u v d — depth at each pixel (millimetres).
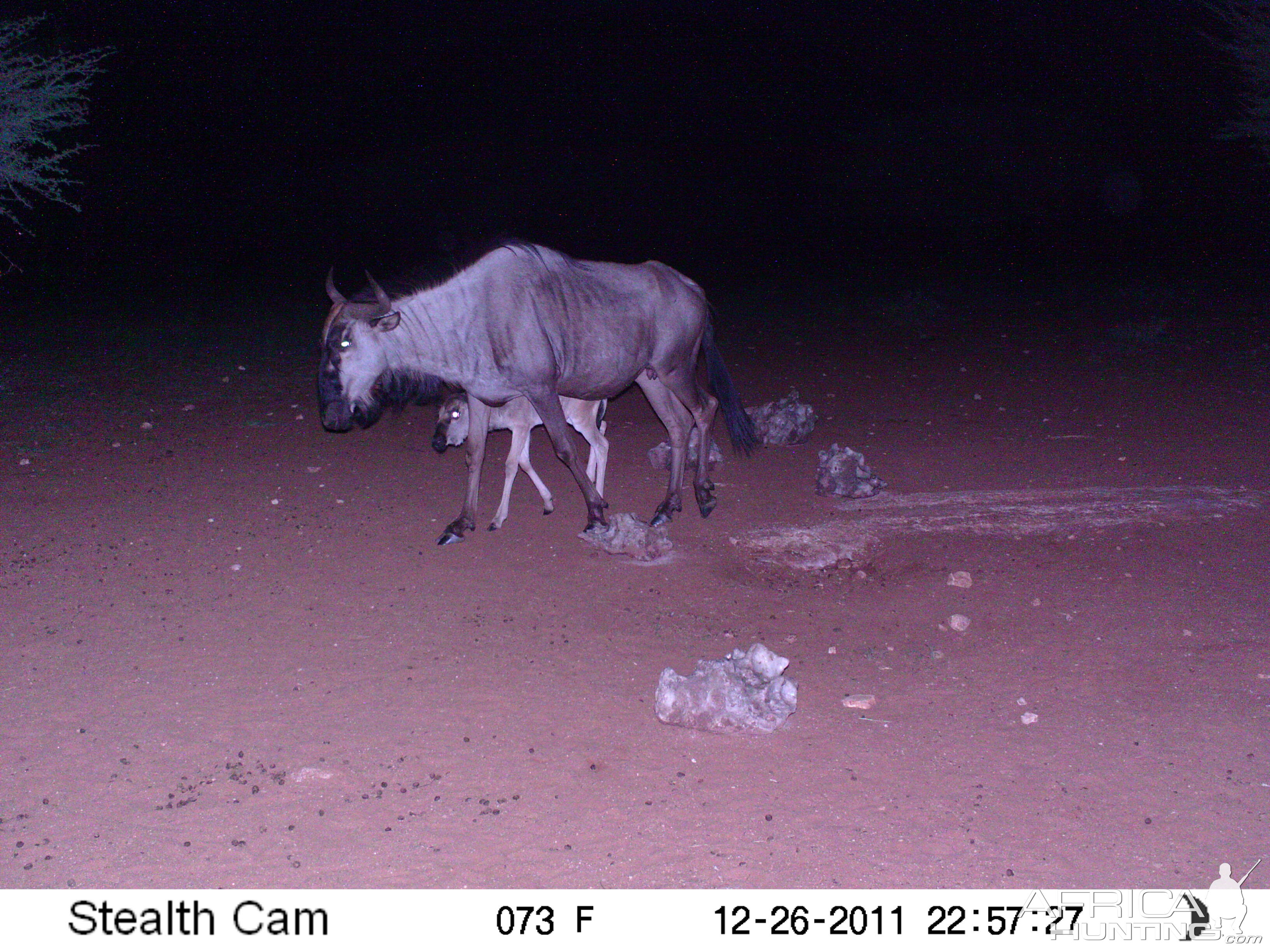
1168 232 21234
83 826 3930
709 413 6398
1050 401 8898
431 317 5652
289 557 5812
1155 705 4551
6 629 5062
